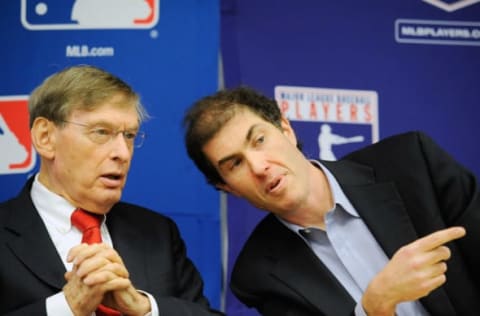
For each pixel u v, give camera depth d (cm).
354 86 410
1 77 391
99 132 298
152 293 301
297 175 306
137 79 390
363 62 411
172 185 385
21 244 294
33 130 307
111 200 303
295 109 406
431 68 414
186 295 317
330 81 409
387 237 301
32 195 316
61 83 302
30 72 391
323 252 312
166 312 280
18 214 305
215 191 385
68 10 392
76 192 301
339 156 407
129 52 390
